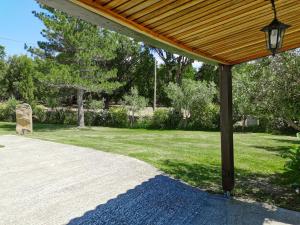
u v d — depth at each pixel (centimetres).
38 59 1645
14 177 582
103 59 1667
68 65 1619
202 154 849
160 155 805
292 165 482
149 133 1530
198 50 412
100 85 1631
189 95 1794
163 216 408
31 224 376
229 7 279
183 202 460
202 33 338
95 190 509
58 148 883
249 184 554
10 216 400
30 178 575
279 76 509
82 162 703
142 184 543
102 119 2039
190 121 1839
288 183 493
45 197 473
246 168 684
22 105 1307
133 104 1952
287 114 527
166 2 246
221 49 411
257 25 335
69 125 1973
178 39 356
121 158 744
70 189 512
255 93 550
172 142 1128
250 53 444
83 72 1641
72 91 1817
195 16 288
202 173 627
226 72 490
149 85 2750
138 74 2728
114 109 2039
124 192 500
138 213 417
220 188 530
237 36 362
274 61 514
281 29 276
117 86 1700
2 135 1207
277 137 1357
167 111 1914
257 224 380
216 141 1184
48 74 1516
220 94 496
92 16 253
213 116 1764
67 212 415
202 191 514
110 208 432
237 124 1683
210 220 394
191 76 2741
